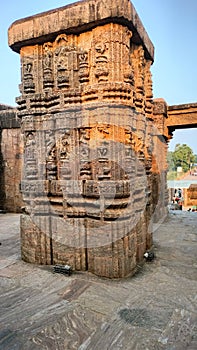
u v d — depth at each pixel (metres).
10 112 13.73
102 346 3.43
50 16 5.79
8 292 4.93
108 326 3.85
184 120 11.13
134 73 6.37
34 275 5.72
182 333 3.69
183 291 4.94
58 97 6.00
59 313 4.20
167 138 12.29
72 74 5.88
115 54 5.39
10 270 6.03
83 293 4.87
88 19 5.36
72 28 5.62
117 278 5.51
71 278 5.55
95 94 5.52
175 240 8.51
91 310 4.28
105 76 5.48
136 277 5.59
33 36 6.01
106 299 4.64
